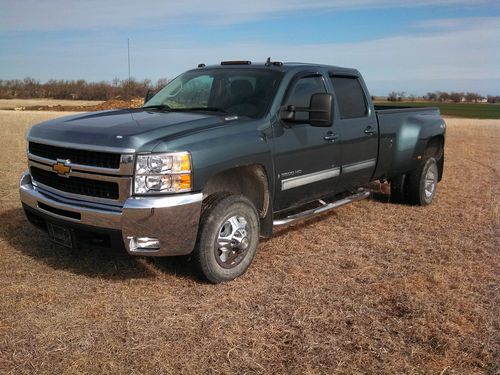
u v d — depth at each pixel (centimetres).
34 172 462
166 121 435
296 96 515
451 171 1146
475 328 369
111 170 387
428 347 343
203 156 402
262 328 360
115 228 387
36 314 369
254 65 546
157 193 385
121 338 340
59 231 430
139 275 448
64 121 461
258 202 481
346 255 525
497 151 1623
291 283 444
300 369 312
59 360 312
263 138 462
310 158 525
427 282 454
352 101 607
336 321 375
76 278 437
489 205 781
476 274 479
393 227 642
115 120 446
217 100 514
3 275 436
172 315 375
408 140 701
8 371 299
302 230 612
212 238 420
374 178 669
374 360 324
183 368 308
